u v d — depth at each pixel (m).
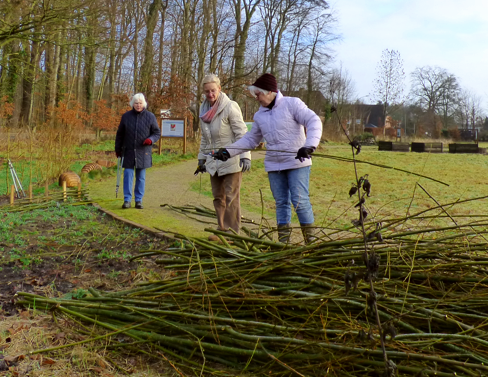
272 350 2.85
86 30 18.77
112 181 11.93
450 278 3.08
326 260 3.28
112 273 4.68
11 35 17.06
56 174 11.16
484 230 3.30
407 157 23.42
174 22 33.31
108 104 36.53
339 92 51.41
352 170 15.97
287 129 5.03
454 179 14.14
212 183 6.00
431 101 72.56
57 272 4.75
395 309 2.89
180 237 4.36
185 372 2.91
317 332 2.78
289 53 45.78
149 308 3.41
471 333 2.66
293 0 40.31
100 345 3.20
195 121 26.78
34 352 3.08
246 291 3.29
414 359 2.43
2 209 7.83
